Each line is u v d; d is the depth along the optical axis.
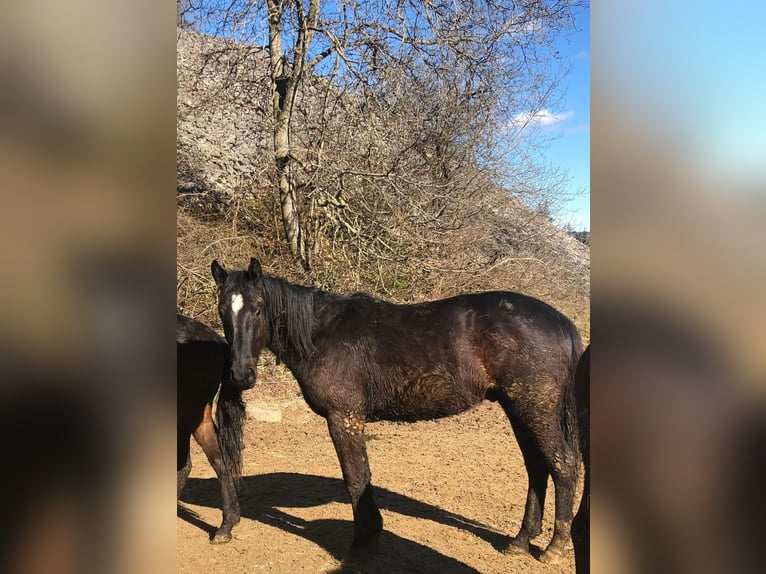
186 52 9.84
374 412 3.69
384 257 8.77
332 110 9.29
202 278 8.20
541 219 11.34
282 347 3.65
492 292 3.80
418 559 3.61
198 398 3.89
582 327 10.33
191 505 4.57
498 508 4.45
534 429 3.50
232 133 11.98
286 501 4.63
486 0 9.09
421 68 9.10
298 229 9.04
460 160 9.65
